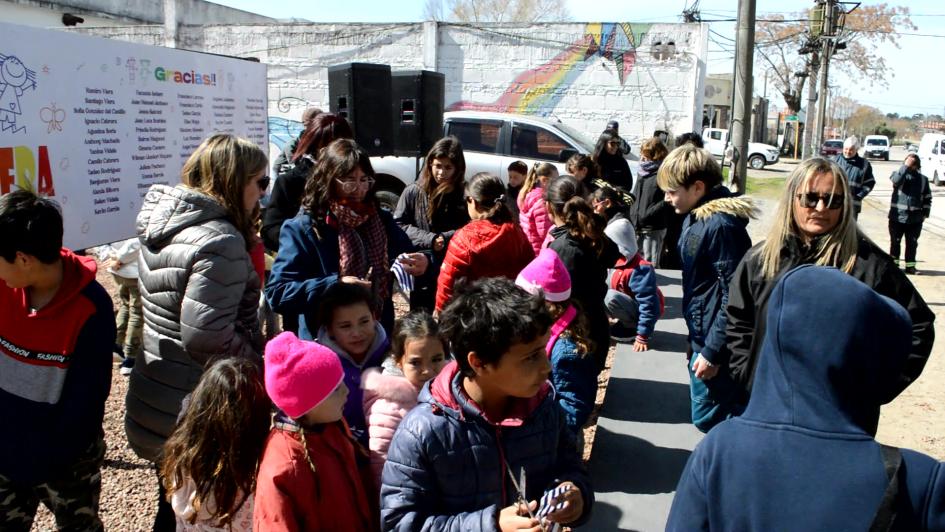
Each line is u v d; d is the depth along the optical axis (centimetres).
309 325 289
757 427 130
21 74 351
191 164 255
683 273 318
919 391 556
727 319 268
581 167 615
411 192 455
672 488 322
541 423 185
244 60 597
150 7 1995
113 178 427
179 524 211
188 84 511
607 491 318
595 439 369
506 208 377
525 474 181
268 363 190
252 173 256
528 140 1010
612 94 1436
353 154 302
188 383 246
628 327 529
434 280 435
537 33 1447
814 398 124
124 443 407
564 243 327
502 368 170
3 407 237
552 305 288
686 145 323
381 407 225
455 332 174
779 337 129
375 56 1513
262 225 397
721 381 296
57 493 250
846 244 236
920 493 117
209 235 236
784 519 123
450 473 174
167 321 245
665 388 435
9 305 235
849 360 123
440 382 181
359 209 312
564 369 295
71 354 238
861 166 1040
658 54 1405
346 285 255
